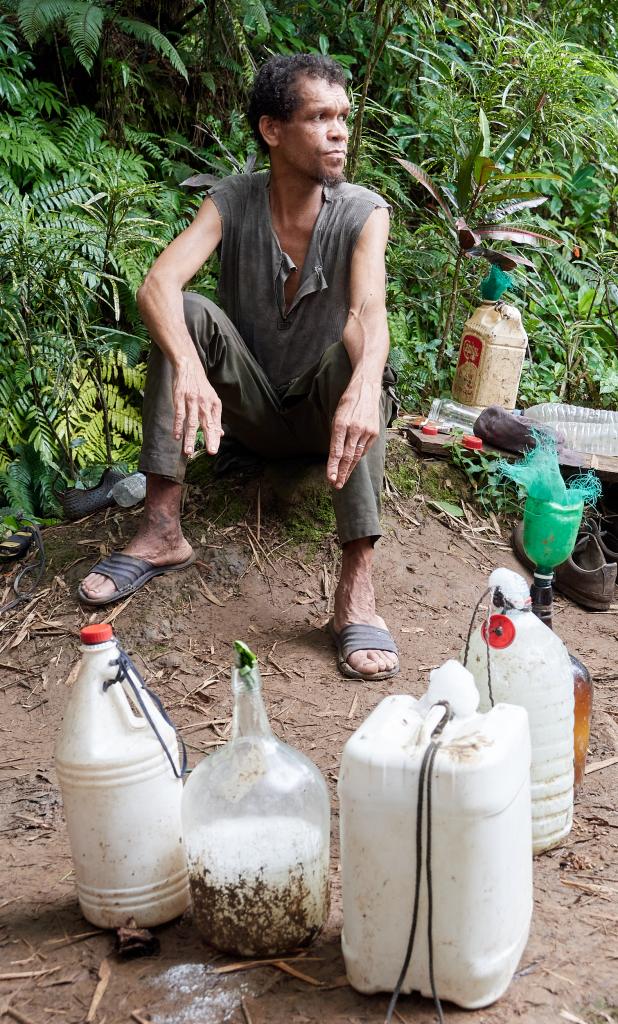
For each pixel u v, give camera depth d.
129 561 3.10
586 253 6.04
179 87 5.59
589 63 5.59
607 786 2.35
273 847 1.66
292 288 3.09
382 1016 1.56
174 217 4.97
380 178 5.31
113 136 5.28
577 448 4.10
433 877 1.52
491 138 5.45
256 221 3.07
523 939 1.65
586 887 1.92
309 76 2.84
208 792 1.69
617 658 3.11
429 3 5.49
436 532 3.66
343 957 1.67
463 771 1.48
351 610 2.95
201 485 3.56
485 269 5.08
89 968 1.69
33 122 4.91
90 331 4.51
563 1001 1.59
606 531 3.81
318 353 3.14
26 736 2.65
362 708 2.68
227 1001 1.60
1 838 2.17
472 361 4.12
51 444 4.24
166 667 2.90
